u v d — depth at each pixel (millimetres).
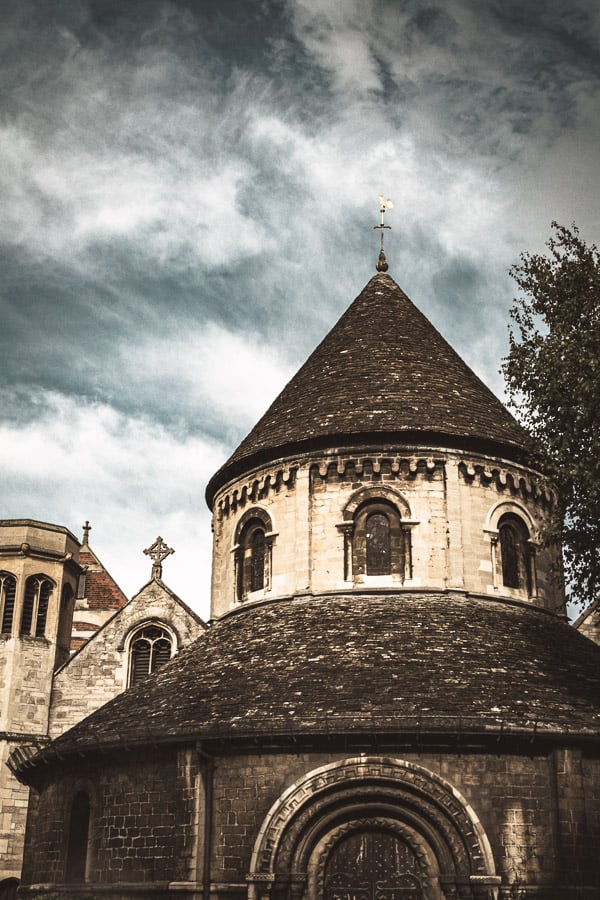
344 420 33531
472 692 25984
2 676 42531
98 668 43688
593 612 39656
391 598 31328
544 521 34312
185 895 25531
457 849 24734
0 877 39594
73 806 29547
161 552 45781
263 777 25953
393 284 40500
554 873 24750
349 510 32625
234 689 27750
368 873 25297
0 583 44094
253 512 34750
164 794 27188
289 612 31609
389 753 25547
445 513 32531
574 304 29391
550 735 25156
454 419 33688
